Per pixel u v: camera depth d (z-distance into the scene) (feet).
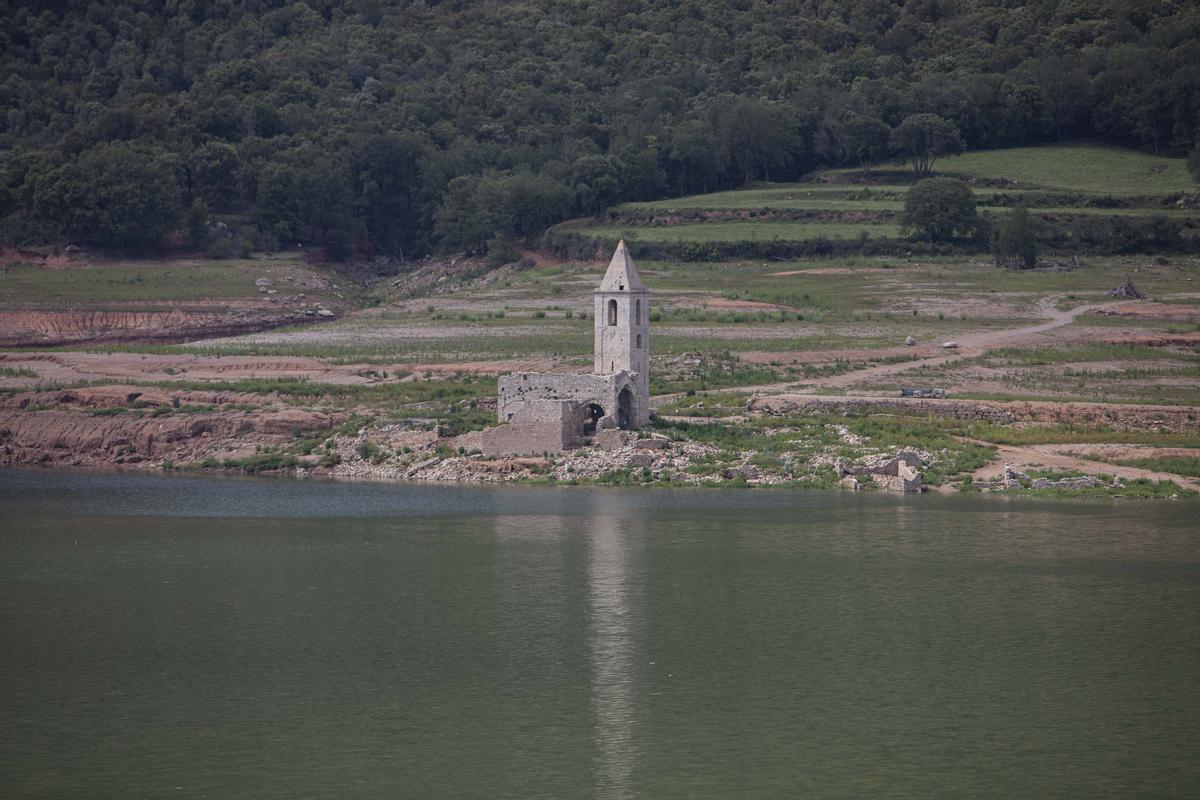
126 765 398.01
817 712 439.63
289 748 410.72
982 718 434.30
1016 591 589.73
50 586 615.98
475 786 381.60
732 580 611.88
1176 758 399.44
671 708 443.73
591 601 578.25
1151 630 531.50
